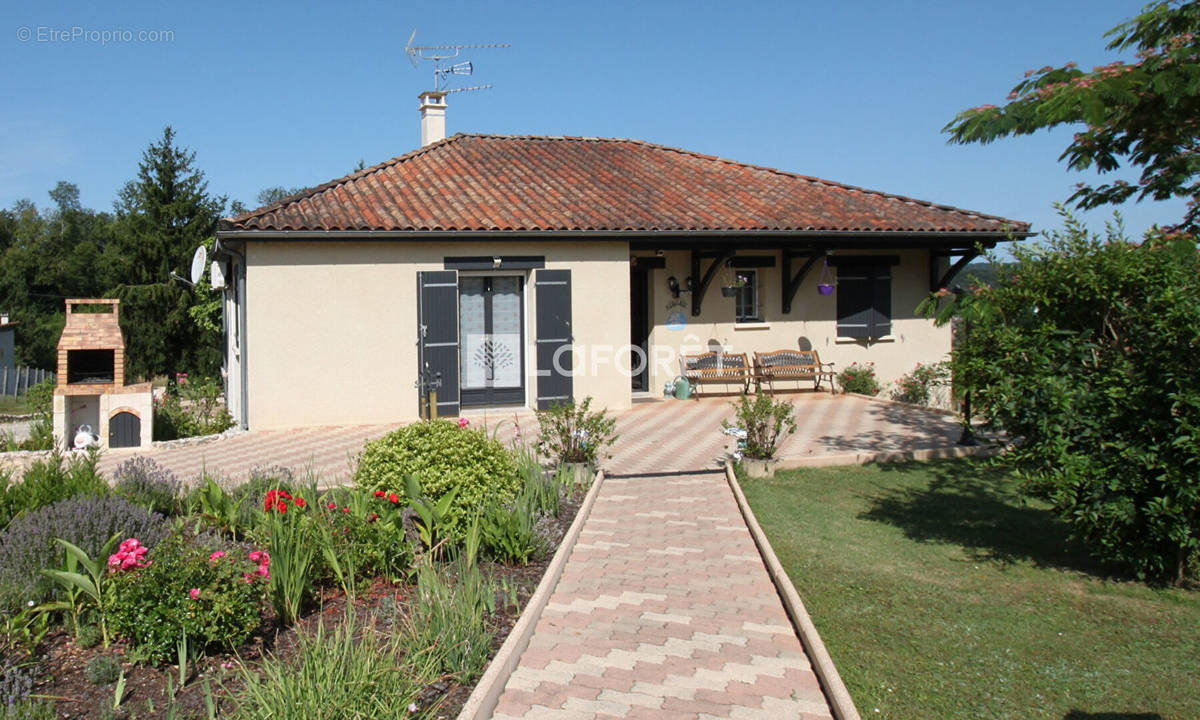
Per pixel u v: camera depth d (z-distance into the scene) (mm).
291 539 5254
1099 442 6020
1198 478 5598
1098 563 6641
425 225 12906
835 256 16469
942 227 15141
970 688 4535
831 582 6160
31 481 6379
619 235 13695
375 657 4133
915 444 11125
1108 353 6191
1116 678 4664
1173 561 6176
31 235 59250
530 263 13680
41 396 15703
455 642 4410
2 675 4062
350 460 9570
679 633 5094
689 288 15727
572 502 8211
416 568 5578
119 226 37000
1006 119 8227
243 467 10000
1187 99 8000
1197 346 5645
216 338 34906
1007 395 6184
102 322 11805
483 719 3967
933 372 15523
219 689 4113
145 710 3893
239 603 4480
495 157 17047
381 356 12977
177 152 36281
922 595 5926
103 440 11352
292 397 12633
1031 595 5953
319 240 12508
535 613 5188
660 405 14836
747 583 6004
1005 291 6660
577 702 4211
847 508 8227
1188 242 7254
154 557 4523
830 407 14562
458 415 13383
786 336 16297
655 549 6781
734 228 14266
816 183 17641
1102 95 7617
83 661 4398
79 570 5051
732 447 11133
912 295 16969
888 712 4266
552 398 13922
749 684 4441
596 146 18781
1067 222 6578
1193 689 4531
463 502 6598
